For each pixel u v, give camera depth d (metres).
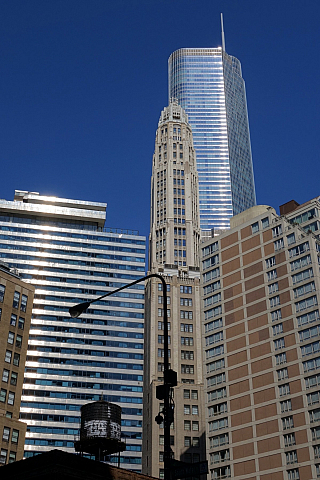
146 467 143.38
